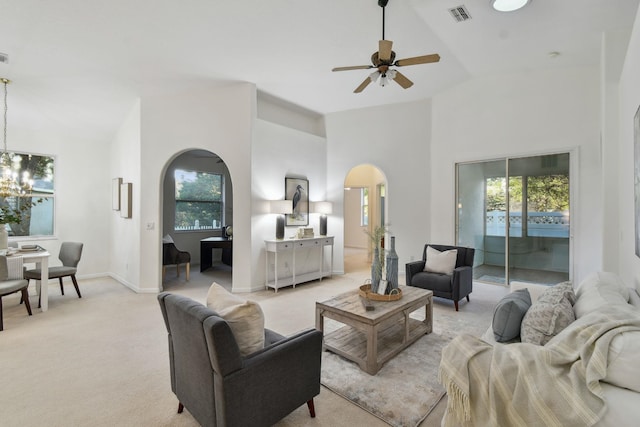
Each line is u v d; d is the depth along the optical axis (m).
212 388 1.51
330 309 2.66
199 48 3.56
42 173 5.33
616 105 3.10
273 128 5.06
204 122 4.70
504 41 3.64
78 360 2.58
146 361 2.57
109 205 5.93
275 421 1.66
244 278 4.69
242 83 4.61
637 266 2.26
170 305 1.75
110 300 4.27
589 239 4.16
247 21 3.13
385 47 2.74
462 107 5.20
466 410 1.27
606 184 3.13
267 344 1.96
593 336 1.24
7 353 2.70
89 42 3.25
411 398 2.06
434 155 5.56
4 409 1.94
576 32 3.32
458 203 5.36
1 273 3.33
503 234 4.94
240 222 4.67
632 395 1.08
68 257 4.45
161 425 1.81
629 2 2.73
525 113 4.62
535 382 1.18
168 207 6.85
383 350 2.62
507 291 4.69
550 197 4.51
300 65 4.11
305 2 2.92
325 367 2.46
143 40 3.30
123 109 4.99
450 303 4.14
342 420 1.87
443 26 3.35
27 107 4.62
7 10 2.71
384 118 5.88
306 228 5.36
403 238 5.79
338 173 6.13
